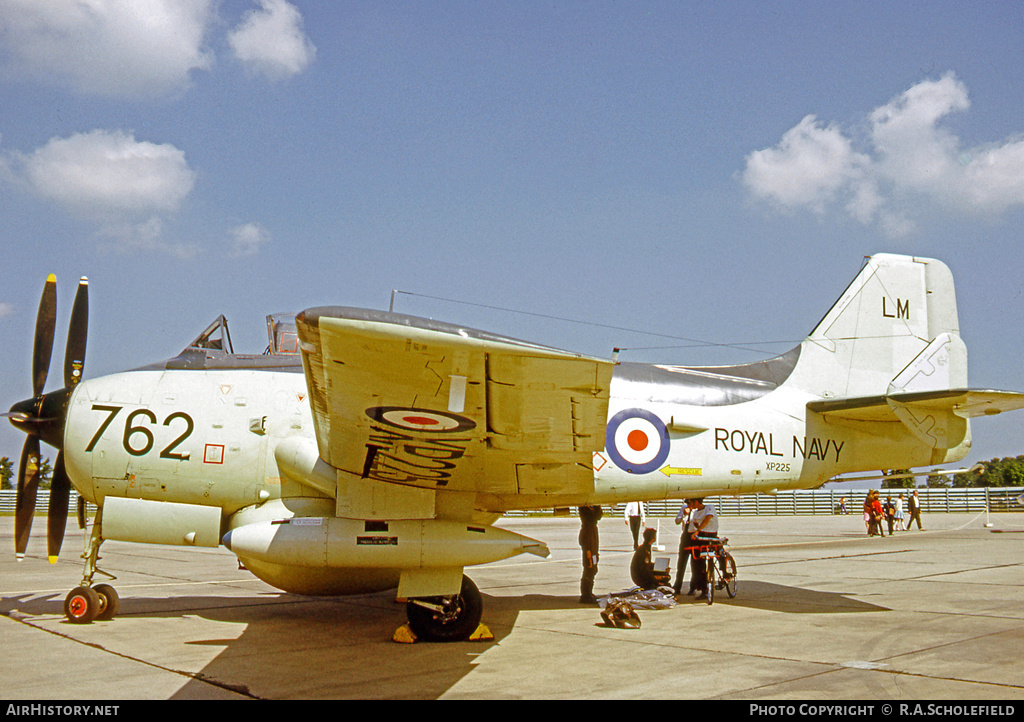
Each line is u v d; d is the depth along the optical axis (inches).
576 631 275.4
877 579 425.7
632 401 339.9
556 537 864.9
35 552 617.9
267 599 358.6
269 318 324.8
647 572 375.6
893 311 411.8
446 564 259.0
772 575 449.1
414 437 236.5
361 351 185.8
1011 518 1269.7
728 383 367.9
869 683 195.6
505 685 197.8
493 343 177.6
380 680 203.2
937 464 389.4
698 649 241.1
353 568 273.4
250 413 297.0
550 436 232.2
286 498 293.3
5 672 209.2
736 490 352.8
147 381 300.4
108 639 257.0
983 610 315.0
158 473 291.3
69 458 291.0
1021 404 345.7
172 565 528.1
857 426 380.2
